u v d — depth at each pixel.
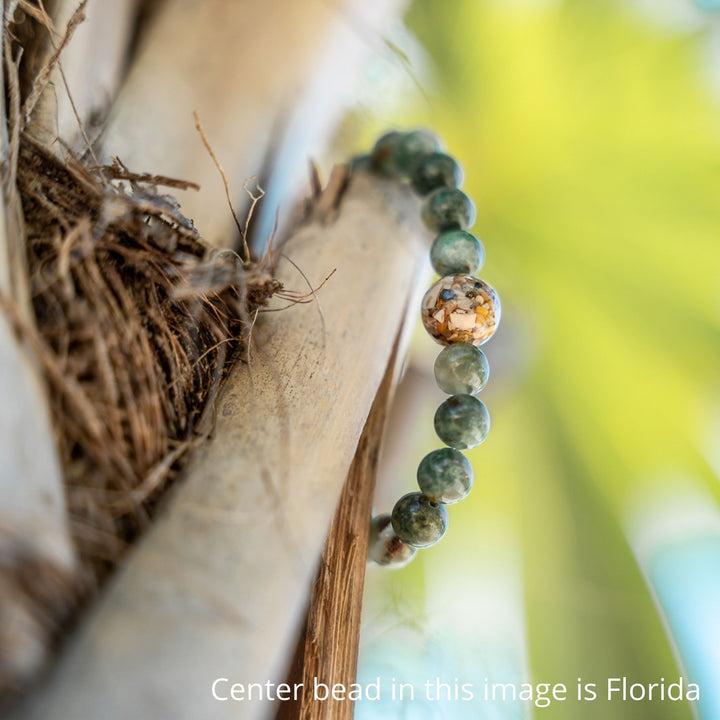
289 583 0.12
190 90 0.17
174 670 0.11
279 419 0.14
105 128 0.17
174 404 0.13
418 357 0.28
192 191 0.17
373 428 0.17
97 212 0.13
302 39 0.18
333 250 0.17
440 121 0.28
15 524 0.11
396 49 0.21
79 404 0.12
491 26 0.28
